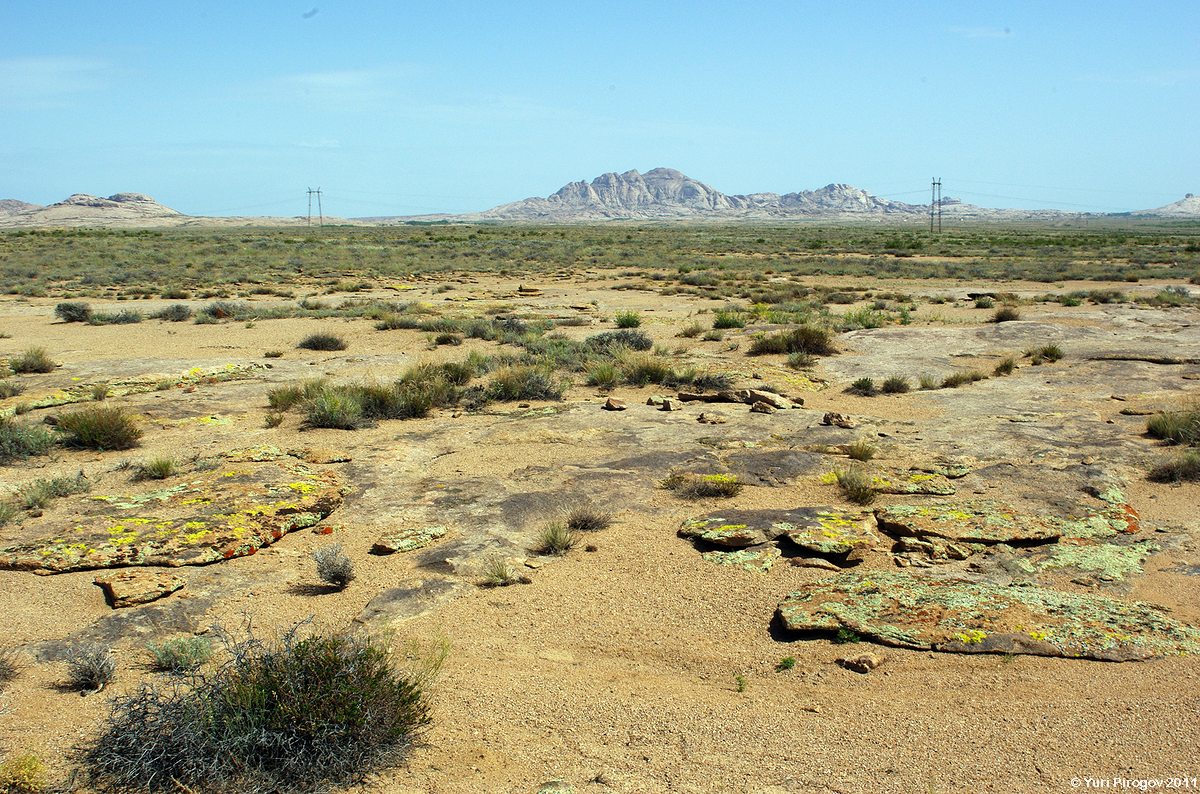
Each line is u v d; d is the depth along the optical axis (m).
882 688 6.60
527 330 27.11
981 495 10.75
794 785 5.42
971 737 5.91
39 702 6.36
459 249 78.62
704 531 9.52
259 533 9.44
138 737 5.50
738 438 13.47
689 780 5.47
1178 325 27.20
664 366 19.09
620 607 8.11
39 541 9.07
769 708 6.37
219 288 44.03
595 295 41.50
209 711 5.55
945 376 19.78
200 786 5.36
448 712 6.33
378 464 12.27
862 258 70.44
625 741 5.95
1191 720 6.00
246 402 16.67
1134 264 61.06
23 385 17.58
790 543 9.33
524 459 12.68
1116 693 6.40
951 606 7.65
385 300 38.41
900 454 12.61
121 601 7.88
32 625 7.57
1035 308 33.28
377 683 5.83
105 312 32.44
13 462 12.40
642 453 12.77
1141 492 11.05
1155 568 8.75
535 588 8.48
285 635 6.24
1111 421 14.81
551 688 6.68
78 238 94.00
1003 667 6.81
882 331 25.19
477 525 10.01
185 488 10.63
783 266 59.41
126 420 13.64
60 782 5.41
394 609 7.91
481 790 5.40
